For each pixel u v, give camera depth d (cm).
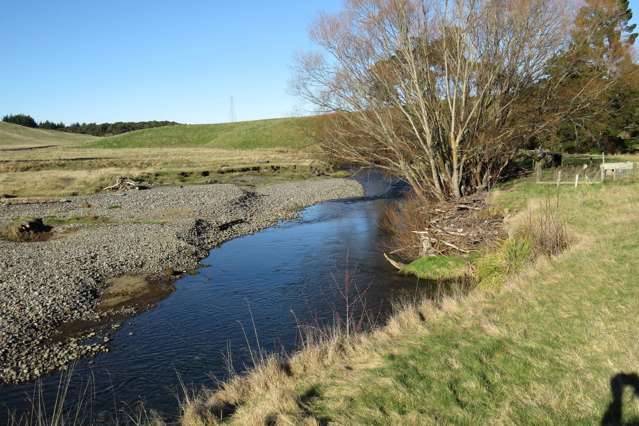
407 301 1434
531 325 819
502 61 2241
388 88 2297
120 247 2170
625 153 4081
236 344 1215
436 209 1991
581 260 1131
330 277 1769
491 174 2658
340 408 614
